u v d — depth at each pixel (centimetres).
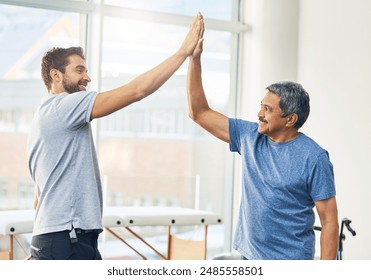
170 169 600
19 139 534
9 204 534
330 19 567
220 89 615
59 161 278
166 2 586
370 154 529
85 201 279
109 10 556
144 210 500
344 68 553
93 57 543
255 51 599
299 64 596
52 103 283
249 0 611
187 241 515
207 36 608
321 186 283
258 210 290
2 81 525
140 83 282
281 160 288
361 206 537
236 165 623
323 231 289
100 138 569
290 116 289
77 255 278
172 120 600
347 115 549
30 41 532
